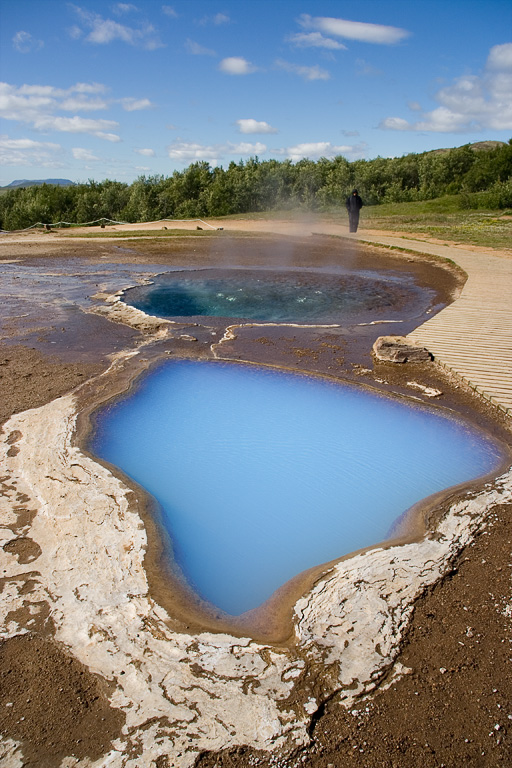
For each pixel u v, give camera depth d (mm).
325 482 4051
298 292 10289
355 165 34219
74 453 4133
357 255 14586
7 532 3191
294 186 31094
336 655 2381
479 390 5422
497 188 26828
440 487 3961
